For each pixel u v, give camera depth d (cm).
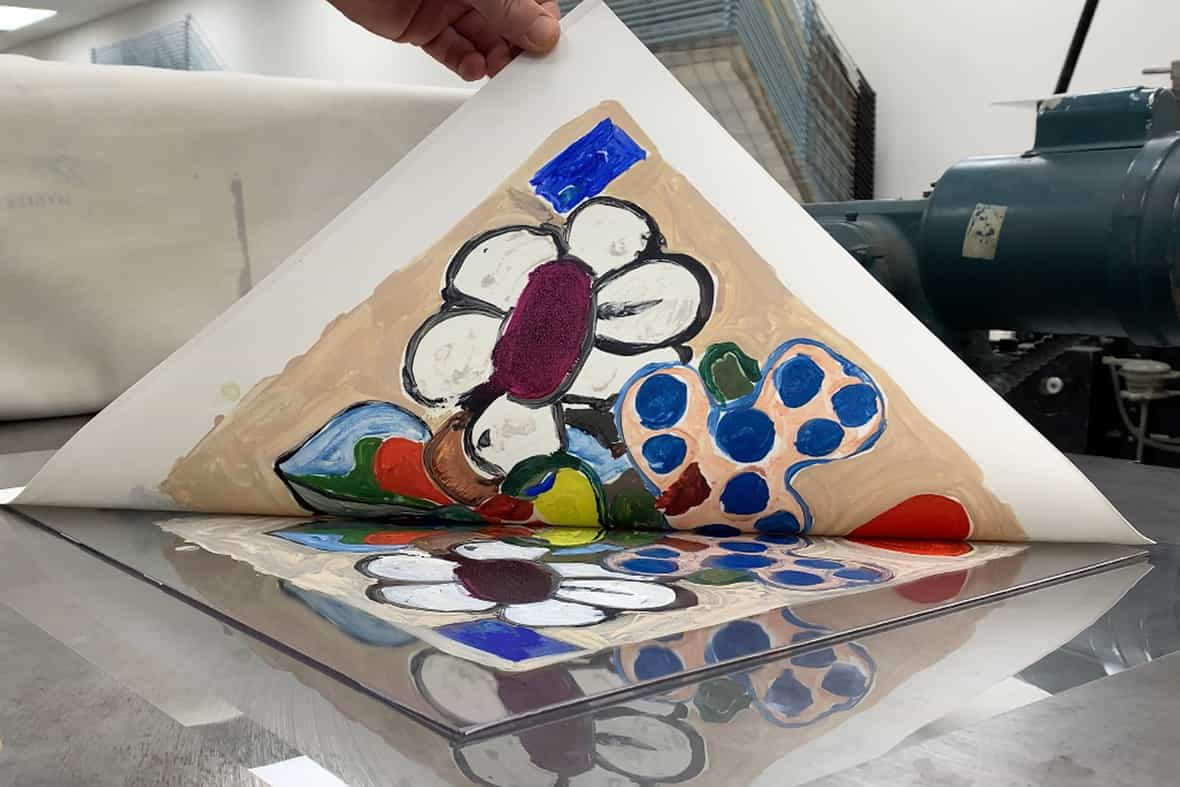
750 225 53
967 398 50
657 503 52
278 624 36
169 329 89
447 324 54
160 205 87
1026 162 78
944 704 30
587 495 53
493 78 56
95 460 56
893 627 37
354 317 55
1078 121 75
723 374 52
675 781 24
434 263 55
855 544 51
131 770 25
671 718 28
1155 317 69
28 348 84
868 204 90
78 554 48
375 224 56
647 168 54
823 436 51
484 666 32
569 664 32
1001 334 127
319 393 55
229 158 89
